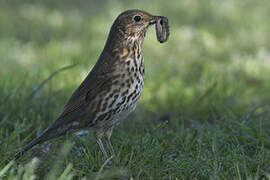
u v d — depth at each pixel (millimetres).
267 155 9383
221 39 21281
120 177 8609
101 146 9547
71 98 9539
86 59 17234
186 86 15266
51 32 22031
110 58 9305
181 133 10594
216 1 27406
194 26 23188
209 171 8797
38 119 11312
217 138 10344
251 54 19469
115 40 9359
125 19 9359
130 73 9234
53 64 16844
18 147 9688
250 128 10578
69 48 19297
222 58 19016
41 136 9383
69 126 9539
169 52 19562
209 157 9344
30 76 15281
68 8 27188
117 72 9195
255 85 15992
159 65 17297
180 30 21750
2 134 10656
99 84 9234
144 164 9102
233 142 10242
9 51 18641
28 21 23547
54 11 25906
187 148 9773
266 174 8578
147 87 14766
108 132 9648
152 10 25766
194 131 10844
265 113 12125
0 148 9516
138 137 10266
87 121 9453
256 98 14242
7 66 16953
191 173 8953
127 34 9344
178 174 8898
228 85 15000
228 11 25469
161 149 9664
